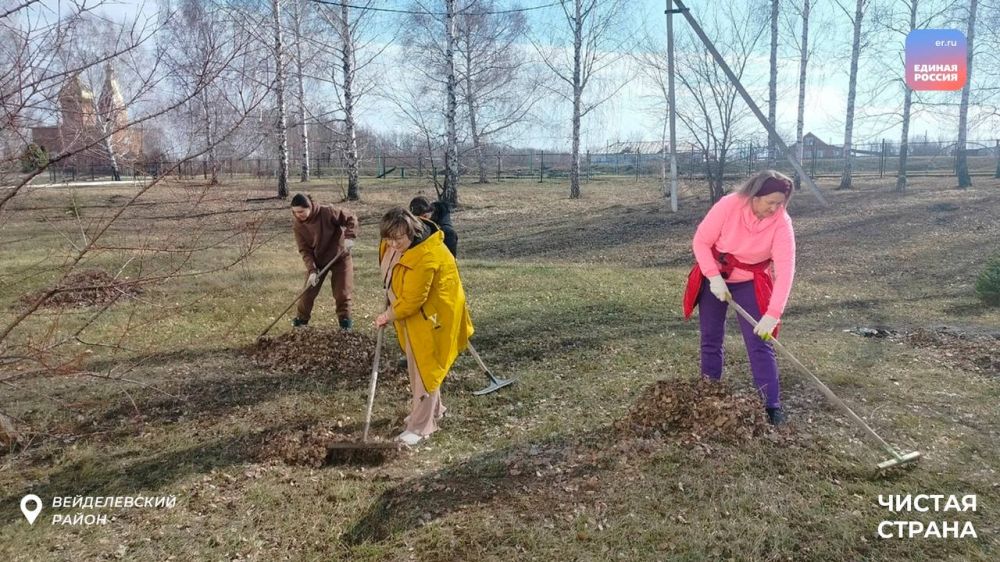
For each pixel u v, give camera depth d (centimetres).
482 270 1157
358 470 424
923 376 581
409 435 465
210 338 702
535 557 329
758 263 451
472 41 2195
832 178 2667
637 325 759
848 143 2192
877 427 464
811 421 471
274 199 2261
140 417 497
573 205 2242
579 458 423
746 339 460
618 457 418
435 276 449
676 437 438
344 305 704
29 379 555
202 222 677
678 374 584
